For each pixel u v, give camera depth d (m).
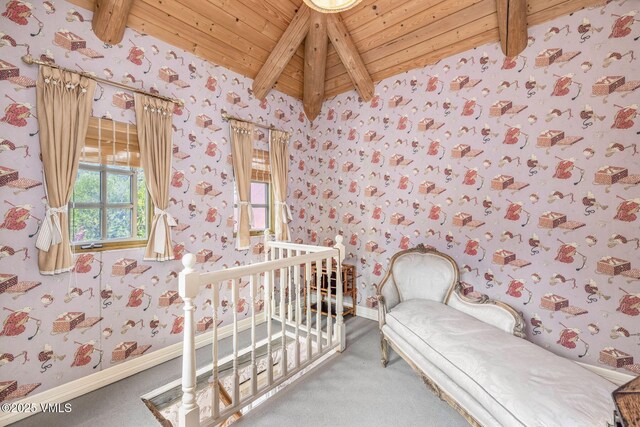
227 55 2.82
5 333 1.70
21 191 1.75
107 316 2.09
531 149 2.30
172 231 2.49
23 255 1.76
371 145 3.34
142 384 2.07
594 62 2.04
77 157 1.92
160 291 2.39
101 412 1.77
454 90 2.70
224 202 2.91
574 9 2.09
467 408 1.46
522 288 2.34
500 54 2.44
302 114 3.83
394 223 3.16
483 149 2.54
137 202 2.37
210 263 2.79
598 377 1.40
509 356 1.55
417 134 2.97
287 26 2.88
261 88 3.16
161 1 2.19
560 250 2.18
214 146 2.81
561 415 1.15
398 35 2.77
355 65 3.05
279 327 3.06
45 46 1.83
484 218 2.54
